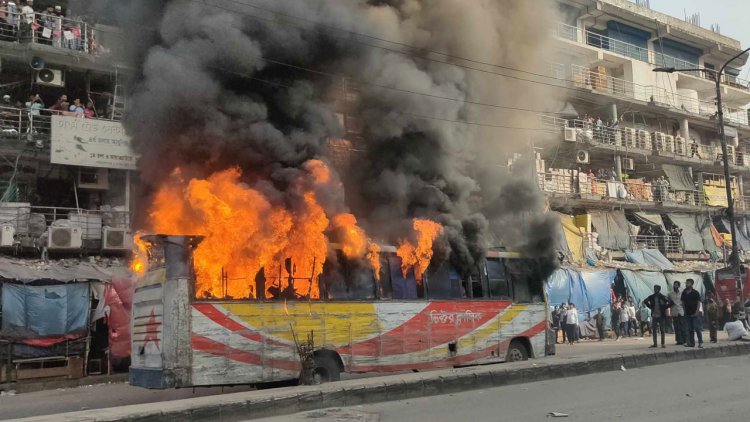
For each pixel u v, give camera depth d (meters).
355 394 9.18
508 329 13.28
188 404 7.97
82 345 14.39
